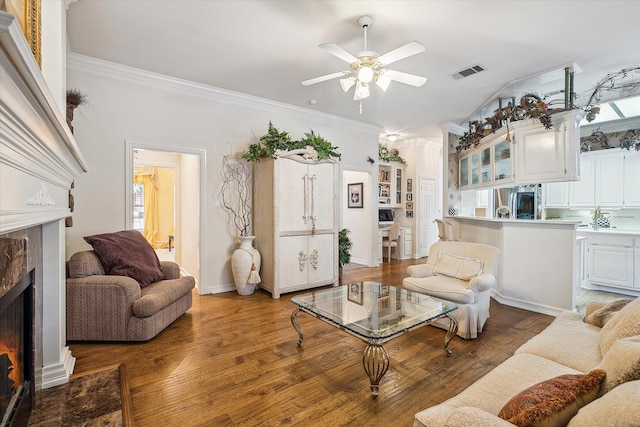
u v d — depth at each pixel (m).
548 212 5.65
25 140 1.00
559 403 0.94
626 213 4.88
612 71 3.71
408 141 7.64
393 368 2.35
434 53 3.29
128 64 3.58
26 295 1.66
